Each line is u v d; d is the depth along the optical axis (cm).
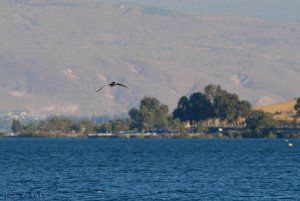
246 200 11756
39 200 11744
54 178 15038
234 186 13500
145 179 14788
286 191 12781
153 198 11931
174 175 15750
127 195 12250
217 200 11756
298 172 16475
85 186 13488
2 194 12431
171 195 12269
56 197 12038
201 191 12756
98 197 12025
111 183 13988
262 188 13188
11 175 15775
